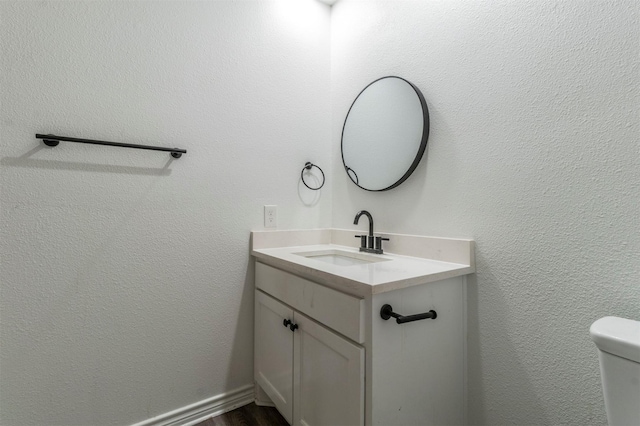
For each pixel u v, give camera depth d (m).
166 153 1.34
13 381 1.09
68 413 1.17
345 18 1.75
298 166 1.70
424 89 1.33
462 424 1.15
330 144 1.81
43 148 1.12
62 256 1.16
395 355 0.96
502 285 1.07
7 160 1.07
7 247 1.08
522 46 1.02
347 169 1.68
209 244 1.45
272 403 1.51
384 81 1.49
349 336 0.95
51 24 1.14
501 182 1.07
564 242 0.93
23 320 1.10
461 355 1.14
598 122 0.87
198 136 1.41
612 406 0.68
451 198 1.22
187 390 1.40
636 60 0.80
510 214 1.05
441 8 1.27
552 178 0.96
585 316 0.89
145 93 1.30
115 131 1.24
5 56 1.07
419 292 1.02
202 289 1.43
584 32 0.89
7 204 1.07
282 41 1.66
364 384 0.92
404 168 1.37
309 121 1.74
